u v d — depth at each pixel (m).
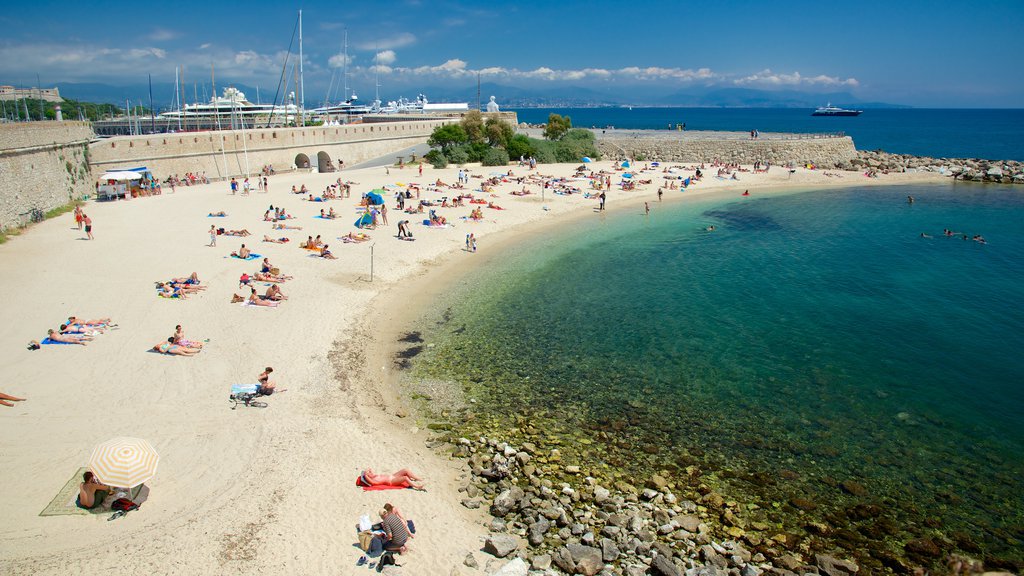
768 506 14.73
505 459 16.39
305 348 22.52
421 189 55.25
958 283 33.41
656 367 22.33
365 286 30.00
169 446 15.84
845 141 85.62
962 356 23.66
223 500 13.87
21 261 30.86
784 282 33.38
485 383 20.88
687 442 17.47
